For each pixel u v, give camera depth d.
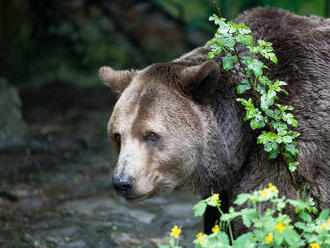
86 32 27.92
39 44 27.70
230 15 20.78
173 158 7.59
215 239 6.27
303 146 7.36
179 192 13.94
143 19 28.83
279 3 17.98
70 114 22.11
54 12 27.50
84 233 11.14
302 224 6.44
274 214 7.29
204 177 8.09
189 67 7.79
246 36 7.40
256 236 6.25
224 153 7.98
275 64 7.81
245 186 7.74
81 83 26.97
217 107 7.97
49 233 11.05
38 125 20.44
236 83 7.98
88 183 14.38
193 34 28.03
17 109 19.05
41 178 14.62
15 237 10.79
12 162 15.97
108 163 16.11
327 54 7.71
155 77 7.91
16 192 13.27
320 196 7.32
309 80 7.58
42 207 12.66
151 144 7.54
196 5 27.55
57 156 16.73
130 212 12.34
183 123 7.61
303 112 7.46
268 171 7.55
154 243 10.66
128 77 8.43
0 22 27.23
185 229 11.38
